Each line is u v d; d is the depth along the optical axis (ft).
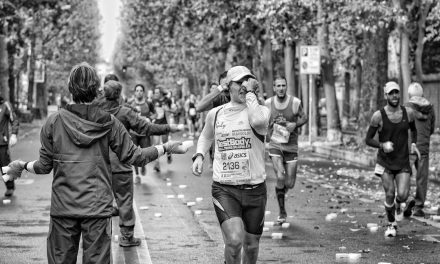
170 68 303.07
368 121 119.34
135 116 43.47
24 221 53.67
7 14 157.89
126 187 44.09
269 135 52.21
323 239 47.37
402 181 48.11
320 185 79.71
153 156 27.78
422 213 56.95
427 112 56.29
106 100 43.96
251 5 145.59
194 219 55.26
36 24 201.46
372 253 42.86
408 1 123.65
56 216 26.66
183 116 252.83
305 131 180.65
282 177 52.06
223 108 31.89
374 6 107.14
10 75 220.64
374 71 118.32
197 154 32.32
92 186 26.61
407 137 48.32
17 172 27.91
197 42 210.38
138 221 53.88
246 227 31.99
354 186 78.23
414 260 41.01
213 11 154.10
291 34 135.33
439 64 180.65
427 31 152.66
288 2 119.75
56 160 26.73
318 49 135.95
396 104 48.03
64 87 350.84
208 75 255.29
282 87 51.29
